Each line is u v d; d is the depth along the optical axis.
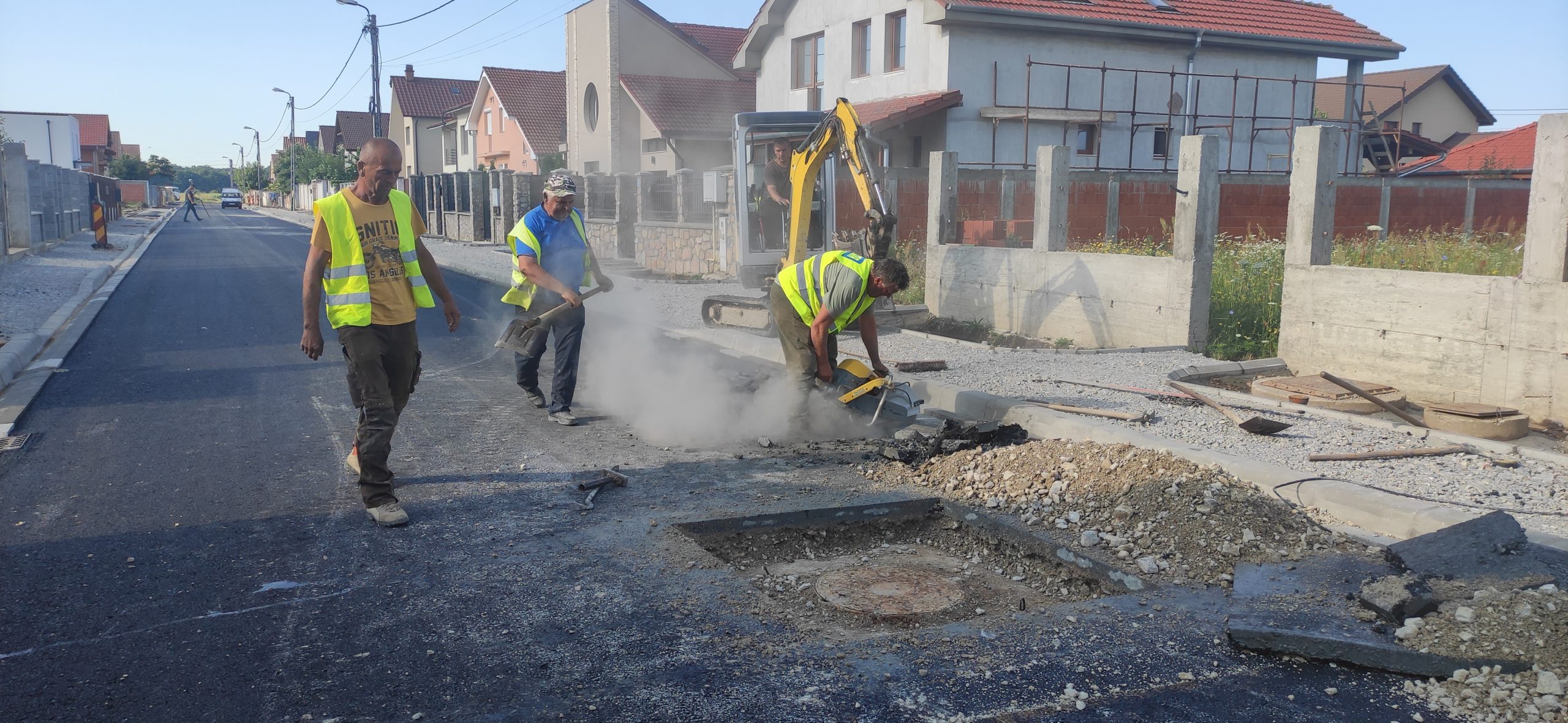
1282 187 18.89
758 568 4.66
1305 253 8.34
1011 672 3.46
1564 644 3.35
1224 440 6.17
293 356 9.82
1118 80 21.47
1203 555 4.41
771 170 12.95
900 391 6.73
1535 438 6.39
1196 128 22.20
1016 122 20.88
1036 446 5.80
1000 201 17.59
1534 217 6.70
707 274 19.08
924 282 13.27
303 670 3.43
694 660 3.53
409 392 5.17
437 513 5.11
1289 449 5.97
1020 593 4.41
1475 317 7.11
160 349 10.21
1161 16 21.20
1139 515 4.76
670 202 21.44
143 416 7.20
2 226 18.64
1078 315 10.44
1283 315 8.59
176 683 3.33
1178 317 9.28
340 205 4.77
